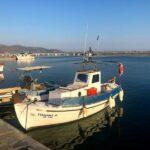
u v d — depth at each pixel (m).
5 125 12.23
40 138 15.59
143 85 36.69
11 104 21.06
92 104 19.00
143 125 18.08
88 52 22.27
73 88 18.38
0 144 10.01
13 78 48.31
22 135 10.98
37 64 95.19
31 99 18.25
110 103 21.38
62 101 16.94
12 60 132.25
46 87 21.41
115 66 77.38
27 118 15.81
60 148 14.30
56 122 16.97
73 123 18.09
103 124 18.31
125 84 37.97
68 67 74.81
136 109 22.47
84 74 19.72
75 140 15.43
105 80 43.25
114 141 15.30
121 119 19.53
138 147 14.41
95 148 14.33
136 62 102.50
